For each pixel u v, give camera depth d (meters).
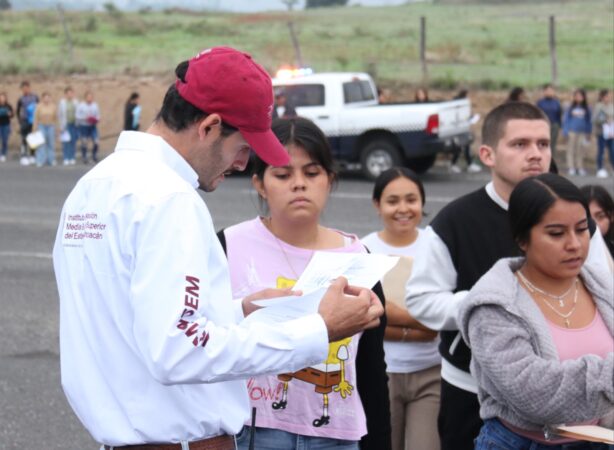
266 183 3.96
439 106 20.44
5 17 61.88
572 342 3.85
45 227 15.41
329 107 21.03
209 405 3.00
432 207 17.11
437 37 52.50
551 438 3.85
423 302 4.58
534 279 3.92
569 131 22.11
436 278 4.59
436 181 20.91
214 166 3.05
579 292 3.95
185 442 2.98
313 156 3.93
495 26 58.50
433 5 89.75
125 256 2.84
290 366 2.90
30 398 7.55
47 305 10.45
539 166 4.50
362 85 21.86
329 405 3.84
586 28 55.19
